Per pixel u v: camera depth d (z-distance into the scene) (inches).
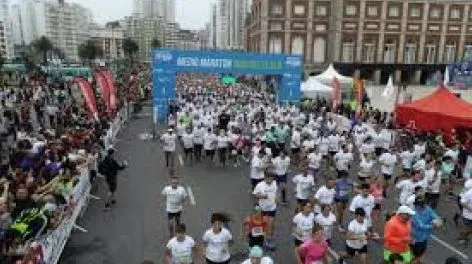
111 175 568.7
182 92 1775.3
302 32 2262.6
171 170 757.3
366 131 856.9
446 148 772.6
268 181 452.4
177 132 954.1
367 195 425.1
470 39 2374.5
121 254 437.7
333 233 490.6
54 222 398.6
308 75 2287.2
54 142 640.4
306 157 645.3
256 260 291.3
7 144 804.0
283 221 536.1
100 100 1048.8
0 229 370.0
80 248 450.0
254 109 1137.4
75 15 6963.6
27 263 316.8
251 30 2753.4
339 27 2239.2
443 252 460.1
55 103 1318.9
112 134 951.6
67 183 477.4
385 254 362.3
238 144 801.6
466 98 1467.8
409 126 959.6
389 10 2276.1
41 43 4207.7
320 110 1259.2
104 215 543.2
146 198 609.0
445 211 584.4
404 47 2326.5
